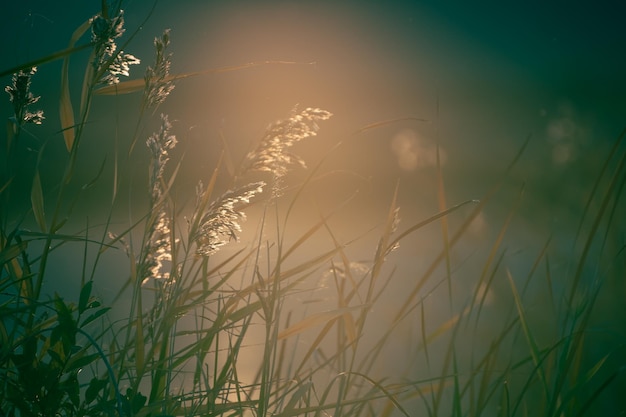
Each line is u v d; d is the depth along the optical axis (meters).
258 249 2.88
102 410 2.62
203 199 2.82
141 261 2.75
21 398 2.62
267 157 2.76
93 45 2.71
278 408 2.89
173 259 2.78
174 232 2.78
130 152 2.79
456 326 2.84
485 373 2.80
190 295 2.88
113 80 2.74
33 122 2.77
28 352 2.64
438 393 2.81
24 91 2.75
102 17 2.71
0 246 2.74
